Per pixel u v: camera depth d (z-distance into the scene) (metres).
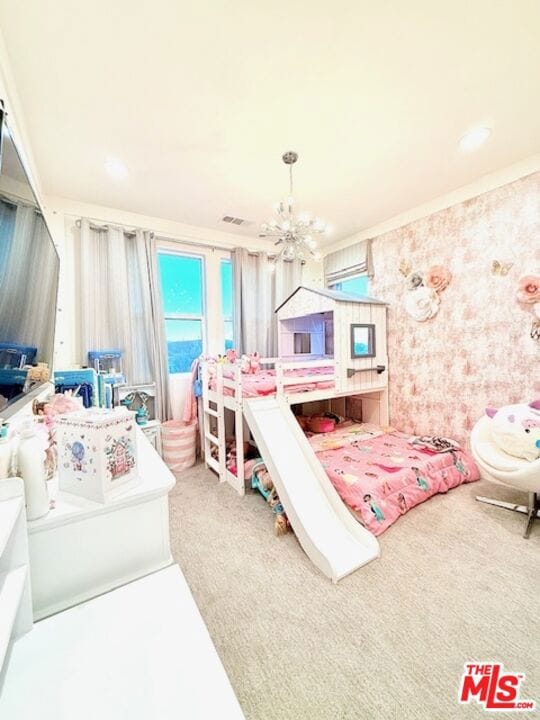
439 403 2.99
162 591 0.86
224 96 1.64
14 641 0.71
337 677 1.11
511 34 1.34
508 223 2.42
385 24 1.28
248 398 2.49
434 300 2.94
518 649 1.21
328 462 2.49
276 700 1.05
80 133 1.91
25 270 1.18
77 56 1.39
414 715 1.00
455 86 1.61
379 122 1.87
